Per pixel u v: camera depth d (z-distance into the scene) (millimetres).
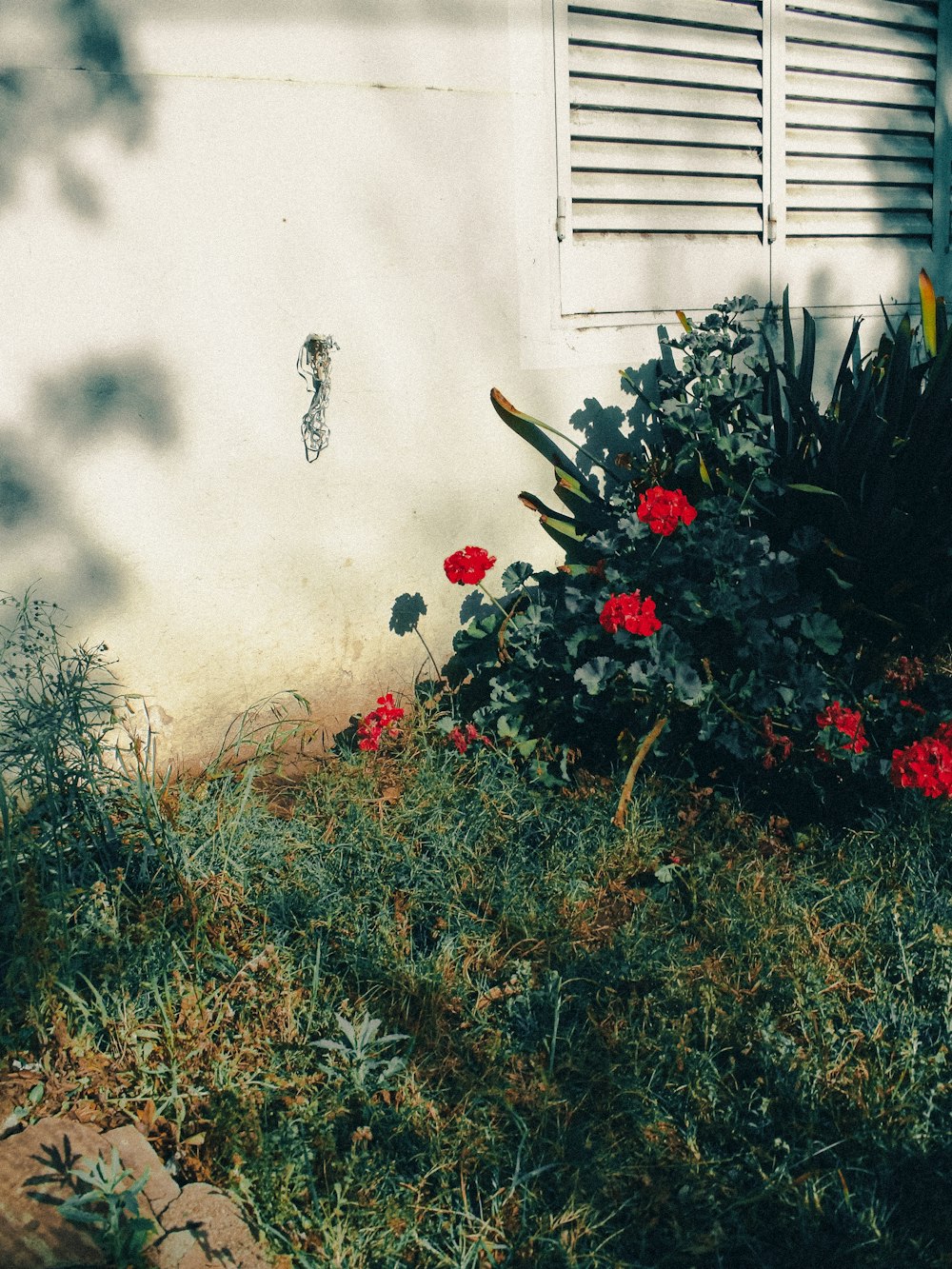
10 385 2705
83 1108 2068
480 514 3592
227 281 2951
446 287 3326
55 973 2174
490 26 3227
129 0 2676
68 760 2629
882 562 3498
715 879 2703
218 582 3129
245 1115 2008
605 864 2781
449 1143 2035
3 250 2635
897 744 3049
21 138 2609
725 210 3959
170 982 2346
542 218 3473
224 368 2998
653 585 3230
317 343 3107
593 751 3254
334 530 3305
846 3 4090
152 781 2844
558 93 3432
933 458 3500
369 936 2516
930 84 4480
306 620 3320
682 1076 2184
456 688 3629
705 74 3754
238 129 2885
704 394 3570
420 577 3520
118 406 2861
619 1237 1917
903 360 3469
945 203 4668
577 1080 2195
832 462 3543
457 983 2418
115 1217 1767
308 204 3033
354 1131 2021
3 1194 1848
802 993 2377
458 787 3096
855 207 4348
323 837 2881
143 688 3070
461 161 3266
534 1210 1939
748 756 2963
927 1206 1972
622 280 3713
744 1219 1929
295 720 3369
